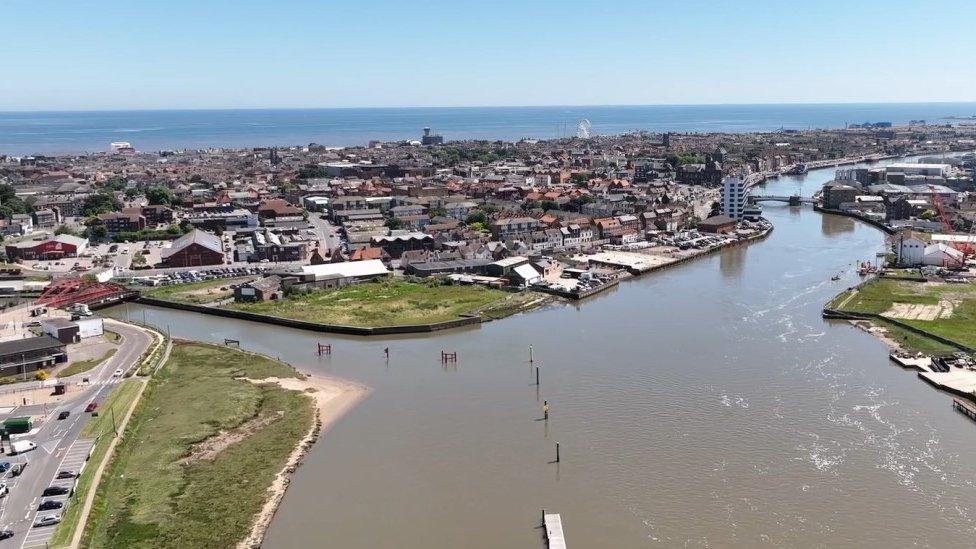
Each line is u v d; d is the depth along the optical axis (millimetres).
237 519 86688
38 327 162000
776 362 137625
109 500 89938
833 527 85062
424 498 91938
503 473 97688
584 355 143250
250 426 112188
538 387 126875
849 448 103312
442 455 102812
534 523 86500
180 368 138750
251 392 125438
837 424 110875
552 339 154250
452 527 85750
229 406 118375
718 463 99438
